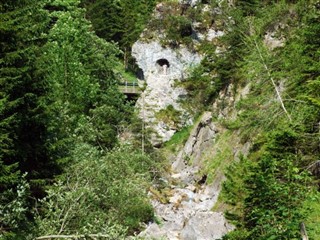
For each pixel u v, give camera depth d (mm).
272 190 10180
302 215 9750
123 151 23891
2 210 12633
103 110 31656
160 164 36250
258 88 24984
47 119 17938
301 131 15672
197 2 55031
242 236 12750
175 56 52875
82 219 15039
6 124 14445
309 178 10695
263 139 18500
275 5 34750
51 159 17578
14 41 16688
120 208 19266
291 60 21859
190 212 29484
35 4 20344
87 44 35531
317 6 27078
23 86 16594
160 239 18172
